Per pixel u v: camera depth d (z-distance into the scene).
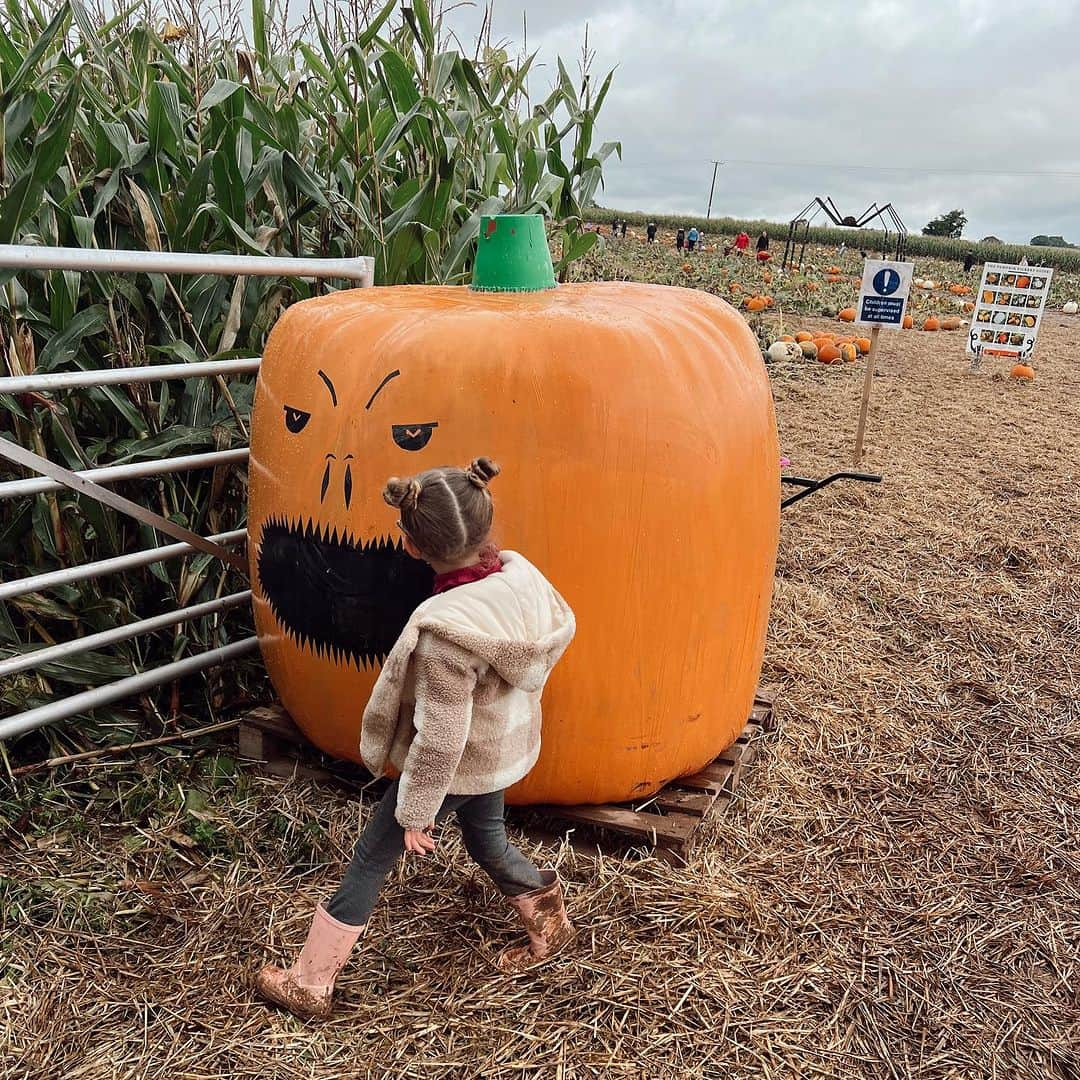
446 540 1.81
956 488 6.81
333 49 4.00
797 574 5.05
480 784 1.95
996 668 4.08
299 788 2.88
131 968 2.22
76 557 3.07
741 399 2.56
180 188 3.39
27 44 3.48
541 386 2.31
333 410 2.45
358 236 3.71
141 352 3.20
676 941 2.34
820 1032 2.13
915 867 2.75
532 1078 1.97
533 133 4.55
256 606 2.81
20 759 2.95
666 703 2.54
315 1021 2.08
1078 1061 2.12
